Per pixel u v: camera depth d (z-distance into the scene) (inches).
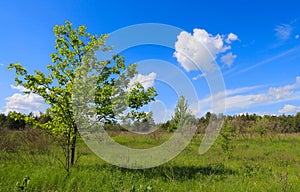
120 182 220.8
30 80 295.1
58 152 402.9
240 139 840.3
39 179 221.8
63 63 316.8
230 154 464.1
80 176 242.8
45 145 429.1
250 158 475.2
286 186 227.5
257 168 333.7
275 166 386.6
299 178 287.9
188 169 313.0
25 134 461.4
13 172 245.6
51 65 319.0
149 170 290.5
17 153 362.6
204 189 223.8
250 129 891.4
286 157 481.1
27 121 316.5
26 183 178.1
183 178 264.4
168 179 255.1
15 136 469.7
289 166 395.2
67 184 216.5
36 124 316.2
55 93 304.8
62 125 310.2
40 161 319.9
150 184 221.9
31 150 399.5
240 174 302.5
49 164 300.7
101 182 227.6
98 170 278.1
